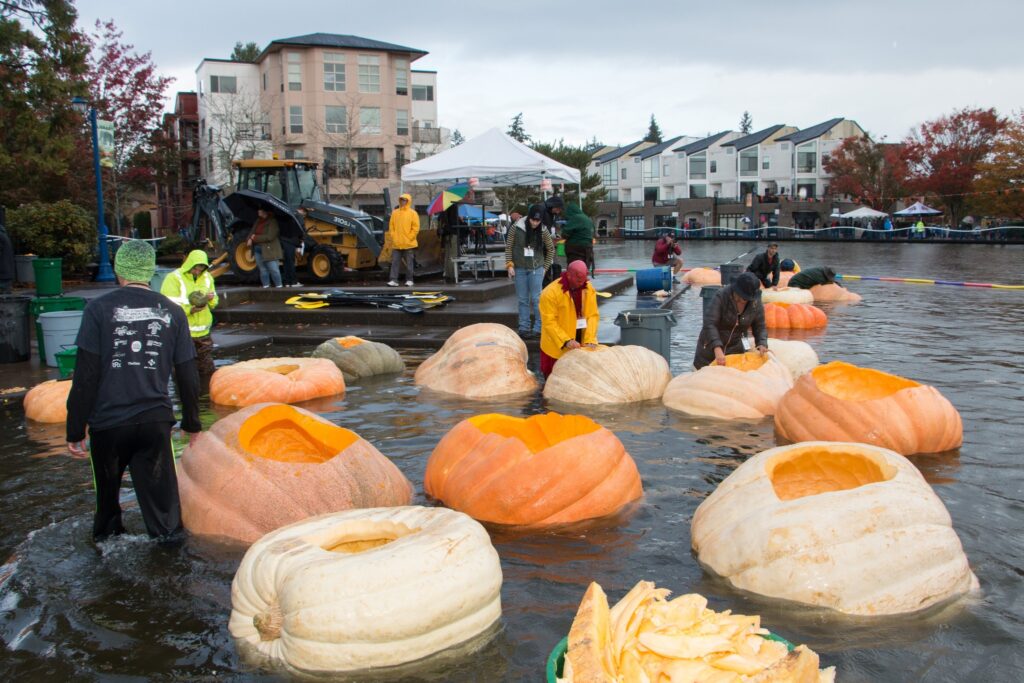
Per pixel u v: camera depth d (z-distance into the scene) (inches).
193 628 155.8
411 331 540.1
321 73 2175.2
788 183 3176.7
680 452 265.3
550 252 478.9
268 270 702.5
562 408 334.3
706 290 573.6
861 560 160.1
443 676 138.0
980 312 642.8
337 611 140.0
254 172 776.9
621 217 3469.5
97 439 191.6
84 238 872.3
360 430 300.7
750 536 169.9
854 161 2839.6
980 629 150.4
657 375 352.8
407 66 2273.6
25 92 779.4
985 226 2252.7
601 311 621.6
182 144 2393.0
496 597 156.3
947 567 163.0
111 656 145.7
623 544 192.2
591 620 114.5
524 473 208.8
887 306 699.4
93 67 1686.8
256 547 160.1
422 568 146.1
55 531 204.2
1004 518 203.2
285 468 205.0
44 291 608.1
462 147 752.3
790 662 106.2
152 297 198.7
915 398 260.8
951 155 2460.6
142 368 193.0
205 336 407.5
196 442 219.6
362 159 2228.1
